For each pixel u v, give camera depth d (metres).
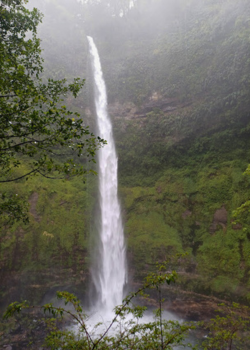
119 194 27.59
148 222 24.75
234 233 19.83
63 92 8.02
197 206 23.08
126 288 22.48
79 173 7.30
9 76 6.95
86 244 23.48
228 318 7.45
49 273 21.14
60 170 7.24
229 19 25.53
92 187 28.00
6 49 7.88
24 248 21.00
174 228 23.38
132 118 31.22
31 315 18.47
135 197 26.64
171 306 19.22
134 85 32.72
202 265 20.08
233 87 23.20
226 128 23.47
